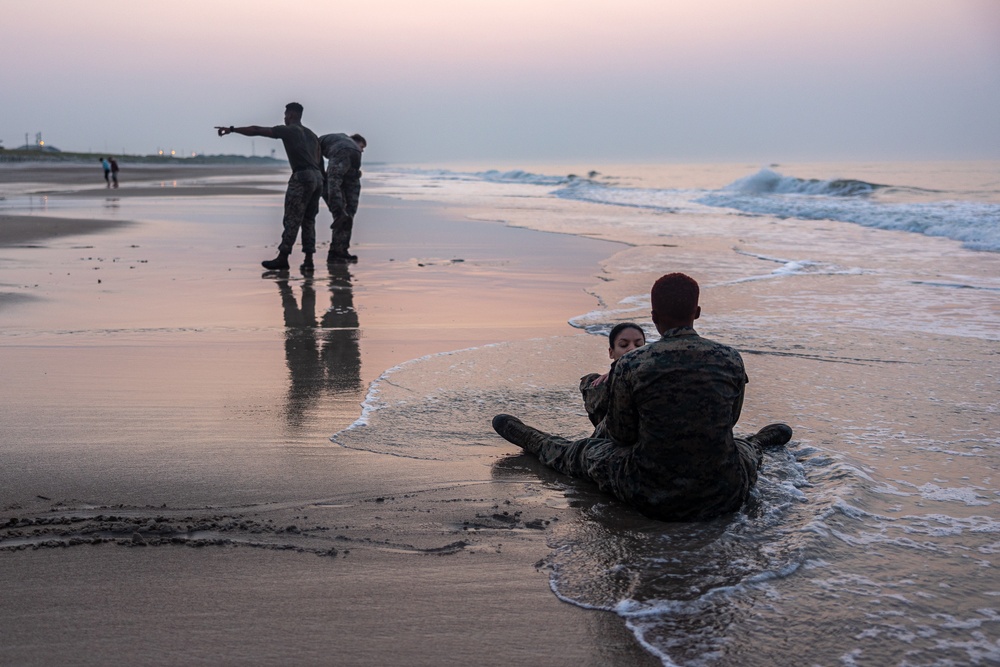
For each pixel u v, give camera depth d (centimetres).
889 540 295
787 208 2172
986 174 4791
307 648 224
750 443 365
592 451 352
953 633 232
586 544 295
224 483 351
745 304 814
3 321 716
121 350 611
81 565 272
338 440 409
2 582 259
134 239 1431
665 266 1110
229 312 769
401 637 231
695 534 302
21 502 327
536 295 879
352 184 1148
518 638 231
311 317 748
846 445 401
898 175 4762
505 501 337
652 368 318
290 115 1070
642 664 219
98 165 11469
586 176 6247
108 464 372
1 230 1560
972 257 1208
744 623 239
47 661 215
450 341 648
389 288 922
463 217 2045
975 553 284
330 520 315
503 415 410
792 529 304
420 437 416
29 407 462
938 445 399
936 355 589
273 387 509
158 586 259
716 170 7556
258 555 283
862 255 1234
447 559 283
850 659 220
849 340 638
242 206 2388
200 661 216
